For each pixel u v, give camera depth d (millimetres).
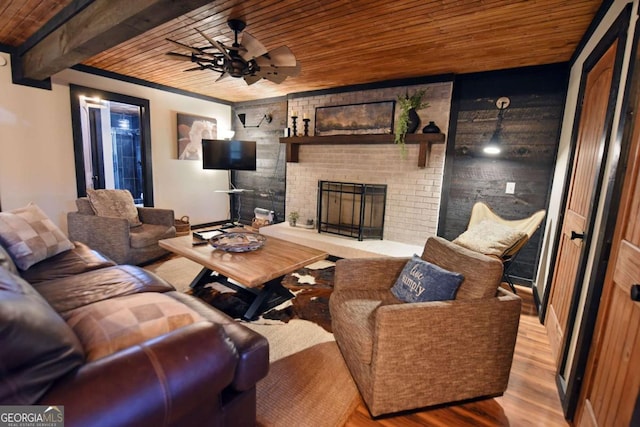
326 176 4582
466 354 1592
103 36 2148
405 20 2348
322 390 1729
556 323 2201
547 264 2775
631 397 1061
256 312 2521
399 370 1503
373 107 4074
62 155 3771
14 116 3369
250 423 1340
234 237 2922
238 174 5879
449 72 3521
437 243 2119
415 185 3889
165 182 4902
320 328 2365
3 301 798
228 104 5711
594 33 2178
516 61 3086
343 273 2096
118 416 809
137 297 1634
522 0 1999
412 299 1831
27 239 2154
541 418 1598
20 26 2709
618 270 1278
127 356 917
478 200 3584
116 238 3225
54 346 829
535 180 3266
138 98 4383
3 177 3348
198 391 978
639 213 1158
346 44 2826
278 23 2453
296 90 4719
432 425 1538
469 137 3562
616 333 1244
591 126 2029
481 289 1659
